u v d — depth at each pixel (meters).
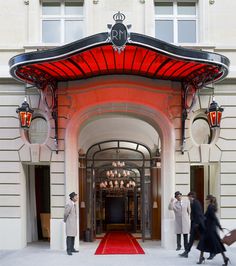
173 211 14.05
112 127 17.28
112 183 20.28
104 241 16.45
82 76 13.91
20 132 14.45
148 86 14.17
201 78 13.19
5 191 14.34
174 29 15.11
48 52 11.59
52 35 15.11
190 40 15.13
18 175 14.38
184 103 14.05
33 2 14.74
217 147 14.40
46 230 16.86
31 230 16.39
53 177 14.28
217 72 12.48
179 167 14.30
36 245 15.16
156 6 15.17
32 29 14.66
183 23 15.17
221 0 14.88
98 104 14.23
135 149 18.56
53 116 14.02
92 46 11.09
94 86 14.12
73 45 11.26
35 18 14.72
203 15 14.75
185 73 13.45
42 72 13.09
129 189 20.84
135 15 14.66
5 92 14.55
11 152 14.43
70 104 14.27
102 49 11.48
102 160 18.00
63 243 13.97
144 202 17.06
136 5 14.70
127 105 14.34
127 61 12.59
